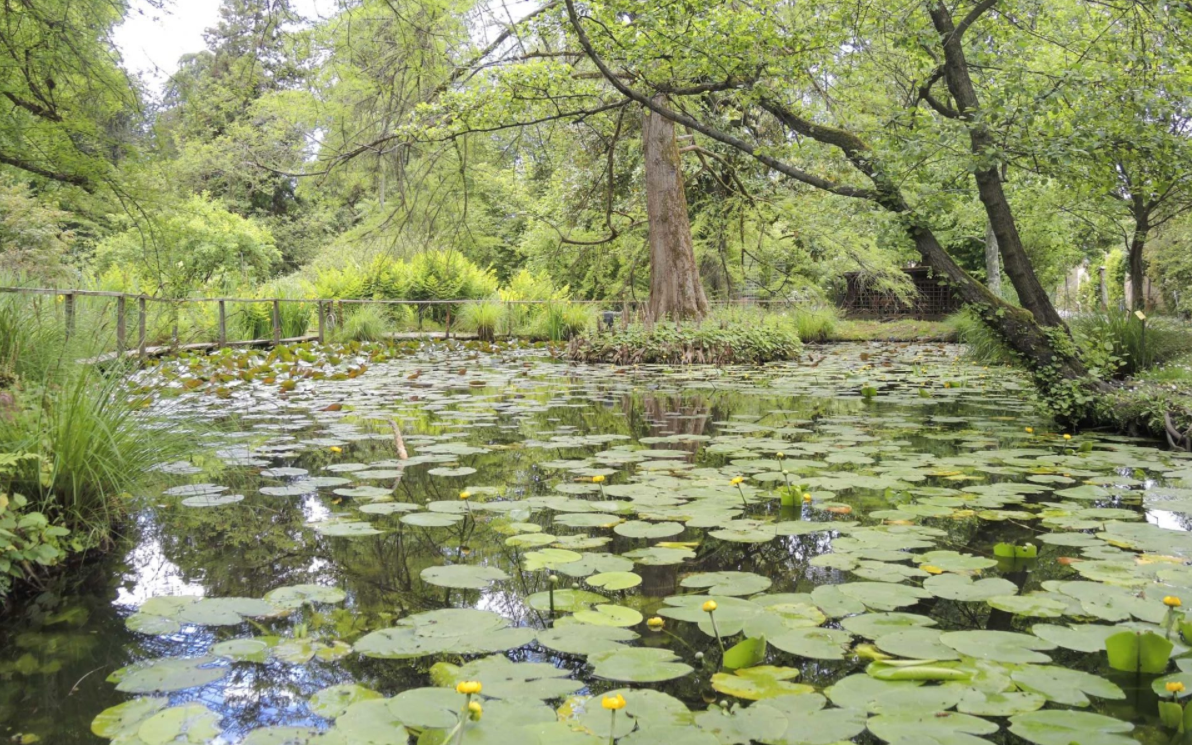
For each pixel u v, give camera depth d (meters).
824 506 3.00
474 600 2.02
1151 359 7.51
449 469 3.72
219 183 21.38
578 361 11.78
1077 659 1.67
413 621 1.85
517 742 1.27
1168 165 5.34
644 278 21.41
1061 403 5.16
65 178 7.18
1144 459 3.98
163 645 1.74
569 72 9.63
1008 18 6.06
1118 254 23.48
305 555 2.42
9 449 2.44
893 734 1.29
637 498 3.09
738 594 2.04
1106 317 8.48
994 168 5.48
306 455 4.08
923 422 5.42
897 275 18.67
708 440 4.57
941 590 2.01
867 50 6.50
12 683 1.56
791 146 6.64
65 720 1.40
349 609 1.97
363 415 5.68
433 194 12.52
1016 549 2.35
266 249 21.83
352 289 17.14
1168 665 1.62
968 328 10.91
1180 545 2.45
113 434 2.80
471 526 2.75
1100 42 5.68
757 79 6.48
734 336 11.63
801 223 15.38
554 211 20.58
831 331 17.41
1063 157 5.16
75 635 1.81
